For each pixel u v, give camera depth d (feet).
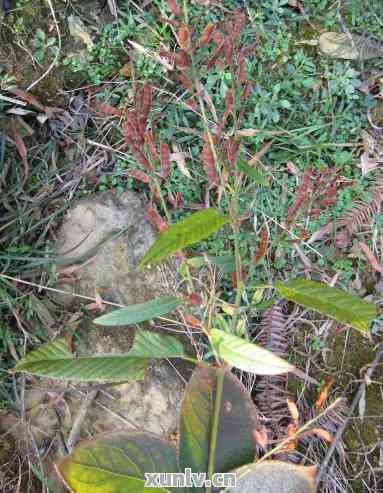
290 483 1.97
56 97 2.77
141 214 2.73
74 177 2.77
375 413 2.66
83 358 1.93
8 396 2.57
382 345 2.68
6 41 2.72
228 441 2.04
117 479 1.91
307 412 2.63
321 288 1.82
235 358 1.75
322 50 2.82
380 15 2.83
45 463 2.56
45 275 2.69
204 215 1.55
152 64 2.75
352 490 2.59
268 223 2.74
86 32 2.78
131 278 2.70
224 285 2.67
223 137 2.64
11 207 2.68
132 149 1.78
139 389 2.61
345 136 2.78
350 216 2.72
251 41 2.79
